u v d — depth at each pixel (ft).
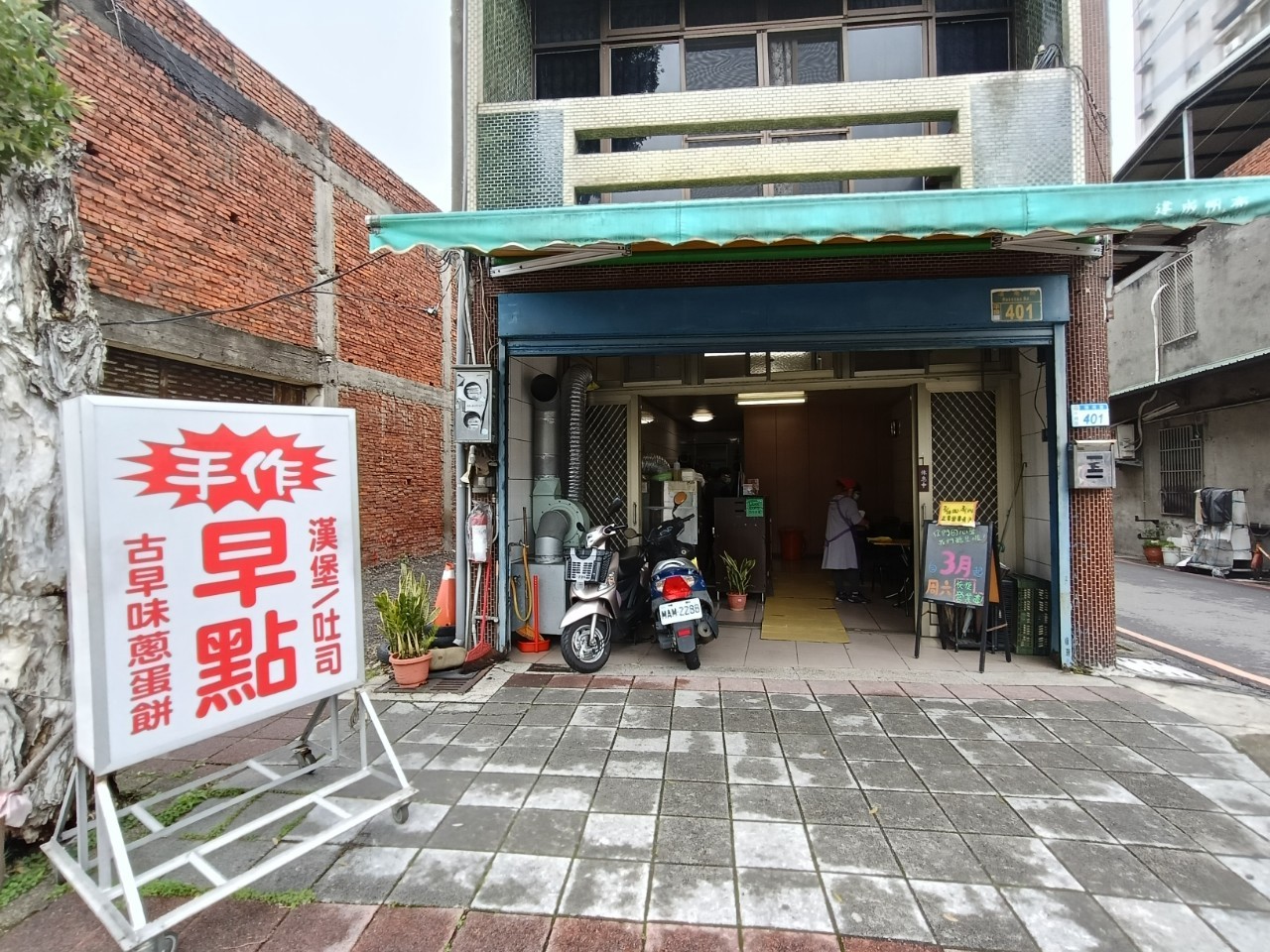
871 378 20.01
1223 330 36.19
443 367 40.06
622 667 16.83
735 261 16.65
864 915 7.50
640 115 16.96
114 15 18.58
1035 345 16.48
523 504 19.27
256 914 7.66
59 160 9.38
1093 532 16.03
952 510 17.42
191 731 7.92
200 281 21.56
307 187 27.25
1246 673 16.76
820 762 11.27
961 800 9.97
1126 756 11.44
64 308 9.34
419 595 16.03
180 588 7.89
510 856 8.69
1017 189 12.10
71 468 7.27
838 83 16.90
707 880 8.15
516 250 15.31
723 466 39.81
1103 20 16.14
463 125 17.53
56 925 7.65
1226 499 34.40
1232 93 32.68
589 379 20.45
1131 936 7.14
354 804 10.08
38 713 8.85
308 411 9.43
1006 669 16.30
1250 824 9.30
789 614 22.80
